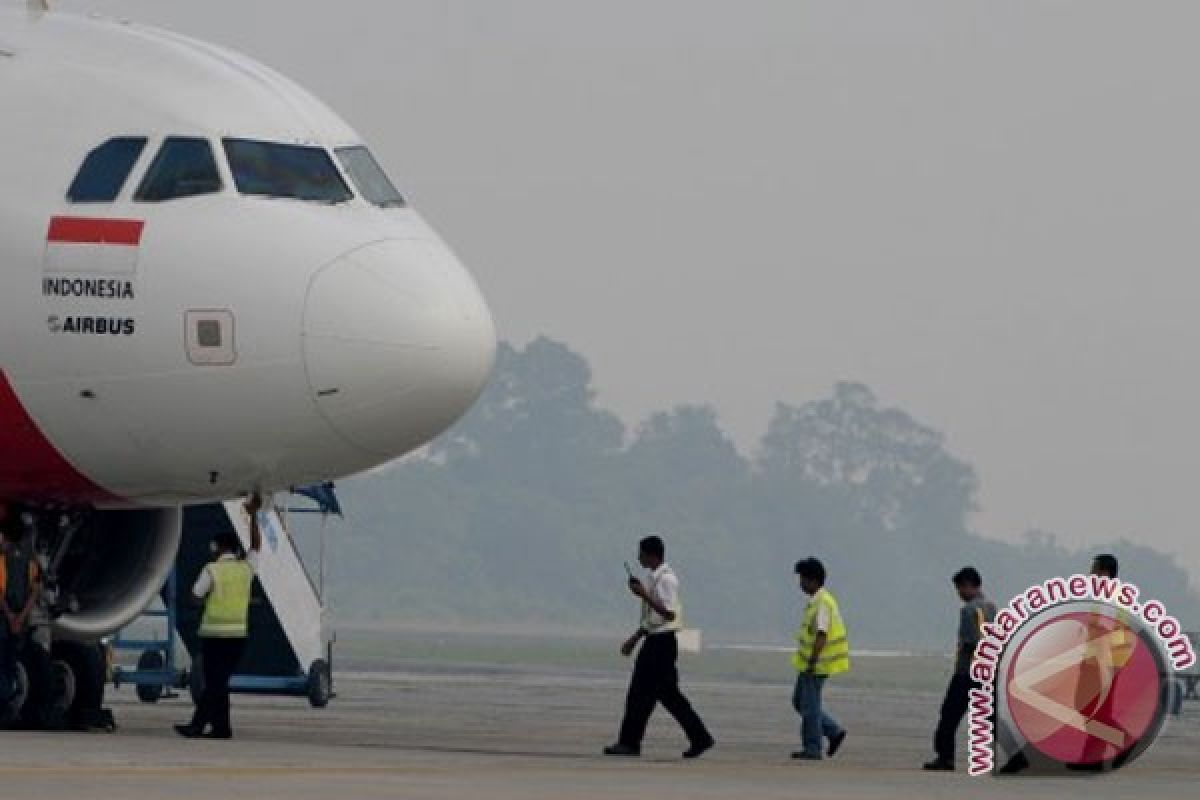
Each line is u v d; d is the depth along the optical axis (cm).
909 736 16875
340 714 17212
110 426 12525
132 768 10100
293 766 10569
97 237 12369
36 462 12712
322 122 12912
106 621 13488
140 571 13675
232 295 12306
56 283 12381
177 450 12594
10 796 8700
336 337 12319
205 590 12925
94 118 12562
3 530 13025
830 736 13812
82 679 13538
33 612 13100
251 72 13050
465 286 12744
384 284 12406
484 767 11094
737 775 11238
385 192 13000
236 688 18050
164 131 12494
